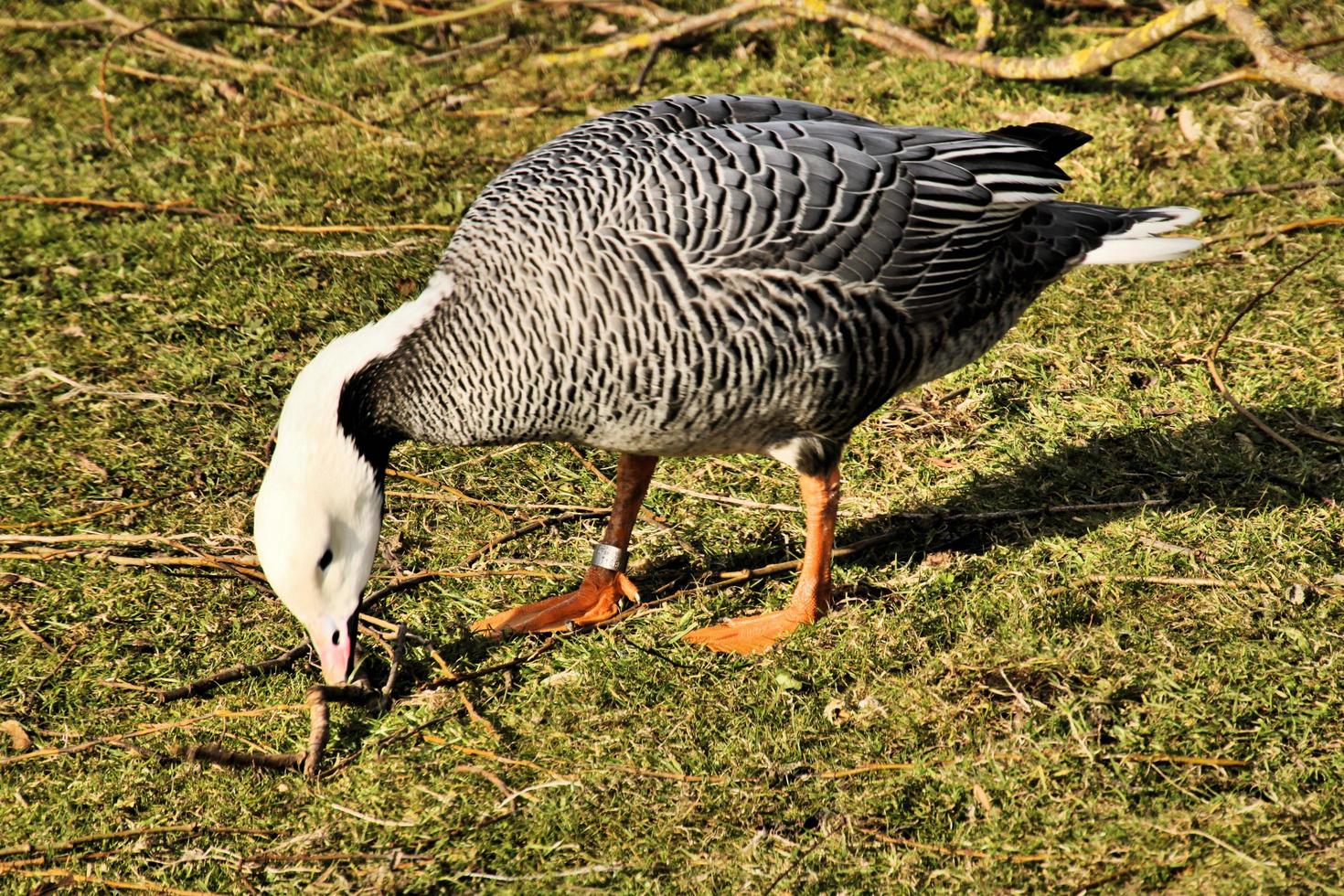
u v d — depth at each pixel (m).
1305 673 7.94
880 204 8.16
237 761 8.12
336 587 8.18
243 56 17.16
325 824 7.80
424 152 14.80
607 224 7.86
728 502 10.27
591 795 7.75
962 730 7.91
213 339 12.24
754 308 7.91
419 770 8.10
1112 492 9.78
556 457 10.91
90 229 13.83
